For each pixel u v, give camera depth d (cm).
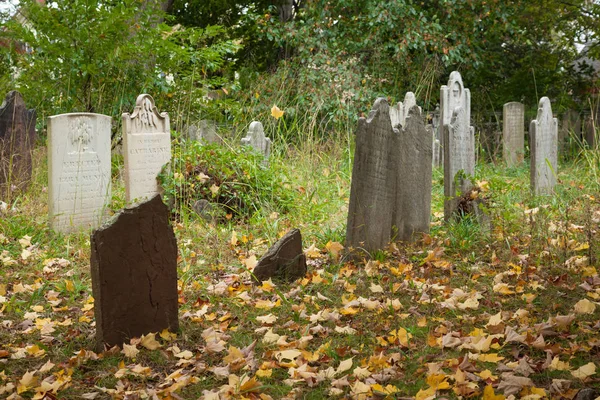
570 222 817
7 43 1258
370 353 434
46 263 658
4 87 1330
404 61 1720
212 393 372
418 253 679
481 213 771
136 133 866
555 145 1055
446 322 481
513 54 1998
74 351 450
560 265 618
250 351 438
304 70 1630
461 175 771
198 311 514
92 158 820
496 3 1755
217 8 2172
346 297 550
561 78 1872
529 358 405
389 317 498
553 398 352
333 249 666
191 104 1289
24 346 460
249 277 615
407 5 1717
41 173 1055
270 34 1764
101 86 1211
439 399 359
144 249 455
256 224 809
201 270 641
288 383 392
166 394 379
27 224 778
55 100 1249
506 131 1544
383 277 603
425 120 1645
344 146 1238
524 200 906
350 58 1659
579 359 407
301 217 857
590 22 1802
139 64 1248
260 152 1009
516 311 499
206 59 1332
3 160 942
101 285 439
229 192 891
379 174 664
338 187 992
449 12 1750
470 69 1861
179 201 874
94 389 394
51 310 540
